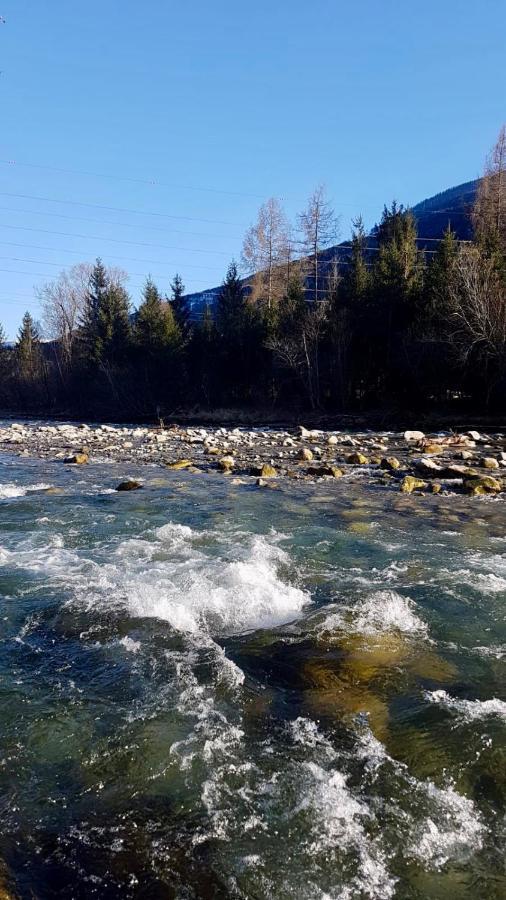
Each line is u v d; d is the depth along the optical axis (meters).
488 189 44.31
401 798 3.29
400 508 10.84
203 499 11.92
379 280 41.22
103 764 3.62
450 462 16.86
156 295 56.19
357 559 7.72
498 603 6.14
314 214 46.59
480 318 31.06
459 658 4.95
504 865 2.85
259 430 33.69
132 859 2.88
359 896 2.67
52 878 2.76
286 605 6.11
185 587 6.59
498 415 32.28
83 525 9.75
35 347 71.50
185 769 3.56
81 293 68.06
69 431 31.44
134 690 4.49
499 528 9.28
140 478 14.94
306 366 44.12
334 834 3.04
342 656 4.94
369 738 3.83
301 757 3.65
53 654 5.13
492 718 4.02
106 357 56.97
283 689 4.47
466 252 34.75
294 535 8.97
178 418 46.66
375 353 42.00
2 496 12.35
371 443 22.81
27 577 7.12
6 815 3.20
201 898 2.64
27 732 3.96
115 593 6.52
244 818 3.16
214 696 4.39
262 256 54.09
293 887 2.71
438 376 35.12
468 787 3.38
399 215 57.88
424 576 6.99
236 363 50.66
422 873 2.80
